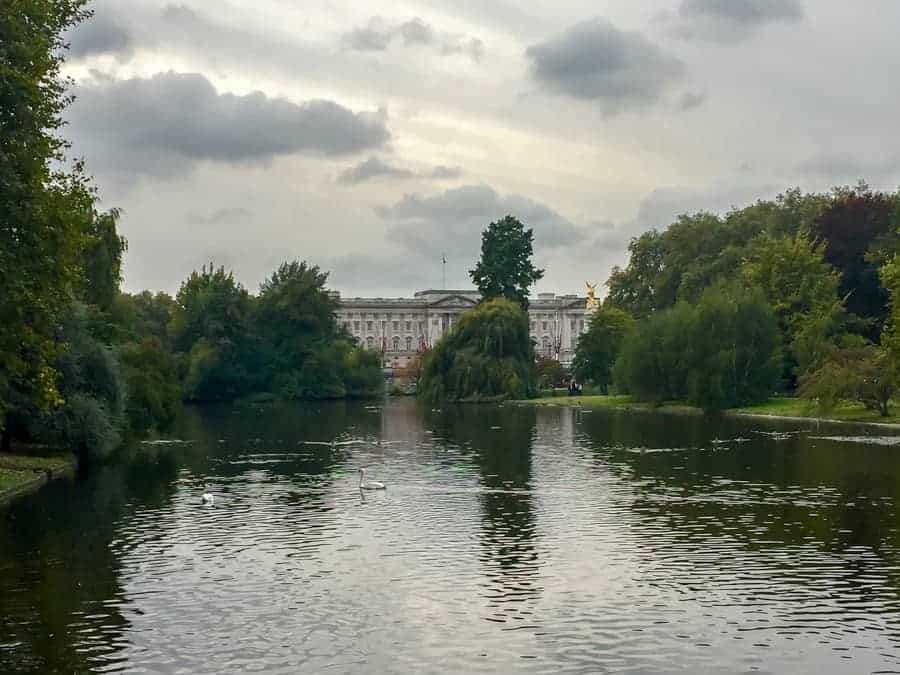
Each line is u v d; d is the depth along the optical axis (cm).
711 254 16000
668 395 12088
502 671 2086
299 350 17862
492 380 14675
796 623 2409
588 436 7888
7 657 2191
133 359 7800
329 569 2984
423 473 5344
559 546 3291
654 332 12281
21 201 3703
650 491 4531
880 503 4103
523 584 2781
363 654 2198
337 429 9131
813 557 3097
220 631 2372
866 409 9700
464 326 15112
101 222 7138
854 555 3122
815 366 10331
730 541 3350
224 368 16812
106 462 6059
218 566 3039
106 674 2083
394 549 3262
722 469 5372
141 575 2930
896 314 8094
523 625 2398
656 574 2888
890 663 2134
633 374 12219
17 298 3678
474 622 2427
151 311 19275
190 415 12156
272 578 2878
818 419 9488
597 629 2366
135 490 4722
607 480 4956
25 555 3219
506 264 17425
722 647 2236
